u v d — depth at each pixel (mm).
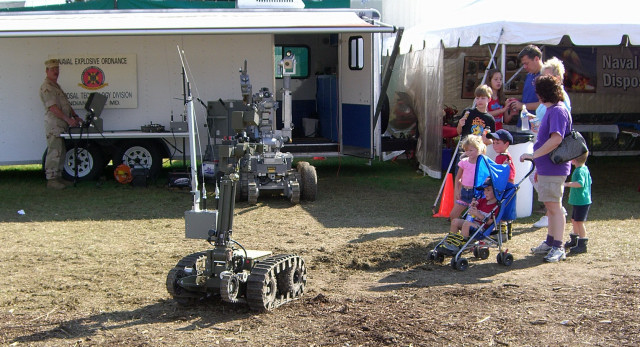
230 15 12156
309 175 10203
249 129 9945
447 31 11180
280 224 8641
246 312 5164
